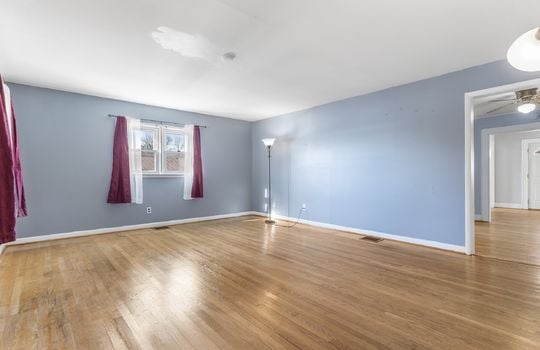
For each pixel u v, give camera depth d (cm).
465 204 343
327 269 291
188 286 247
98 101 467
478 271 282
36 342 165
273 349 157
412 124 395
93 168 462
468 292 233
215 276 271
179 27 246
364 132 454
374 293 232
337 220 497
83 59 314
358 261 317
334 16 229
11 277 270
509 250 359
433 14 226
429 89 377
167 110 550
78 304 213
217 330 176
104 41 271
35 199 412
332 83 399
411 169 396
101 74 362
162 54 301
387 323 185
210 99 485
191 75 366
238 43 276
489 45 283
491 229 493
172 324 184
